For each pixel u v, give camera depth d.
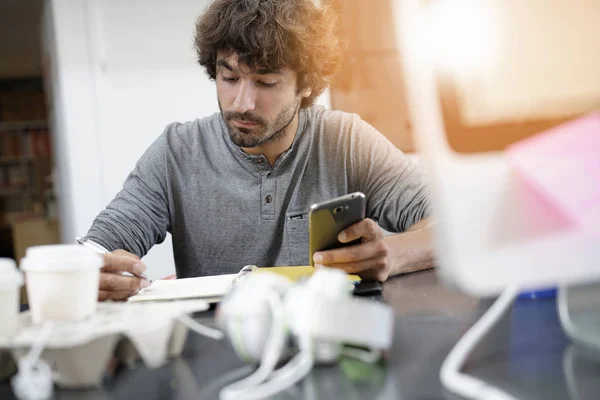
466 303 0.83
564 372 0.52
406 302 0.86
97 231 1.49
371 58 2.48
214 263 1.69
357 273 1.04
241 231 1.67
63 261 0.63
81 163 2.95
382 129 2.52
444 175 0.50
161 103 2.98
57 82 3.37
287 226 1.66
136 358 0.62
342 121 1.77
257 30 1.42
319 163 1.70
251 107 1.47
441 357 0.59
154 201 1.65
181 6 2.96
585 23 0.54
